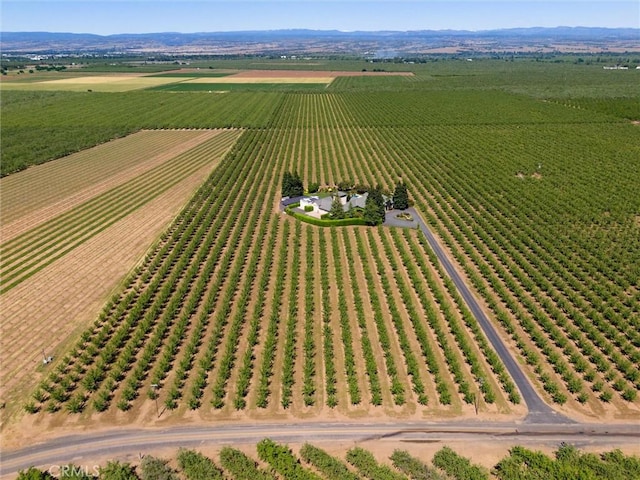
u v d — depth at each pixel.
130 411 51.53
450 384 55.06
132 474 43.09
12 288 75.44
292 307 67.88
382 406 51.84
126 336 64.19
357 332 64.31
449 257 85.00
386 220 100.31
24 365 58.34
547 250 85.69
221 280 76.81
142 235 94.12
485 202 107.06
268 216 101.12
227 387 54.91
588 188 113.31
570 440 47.50
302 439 47.75
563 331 65.00
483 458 45.56
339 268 78.44
